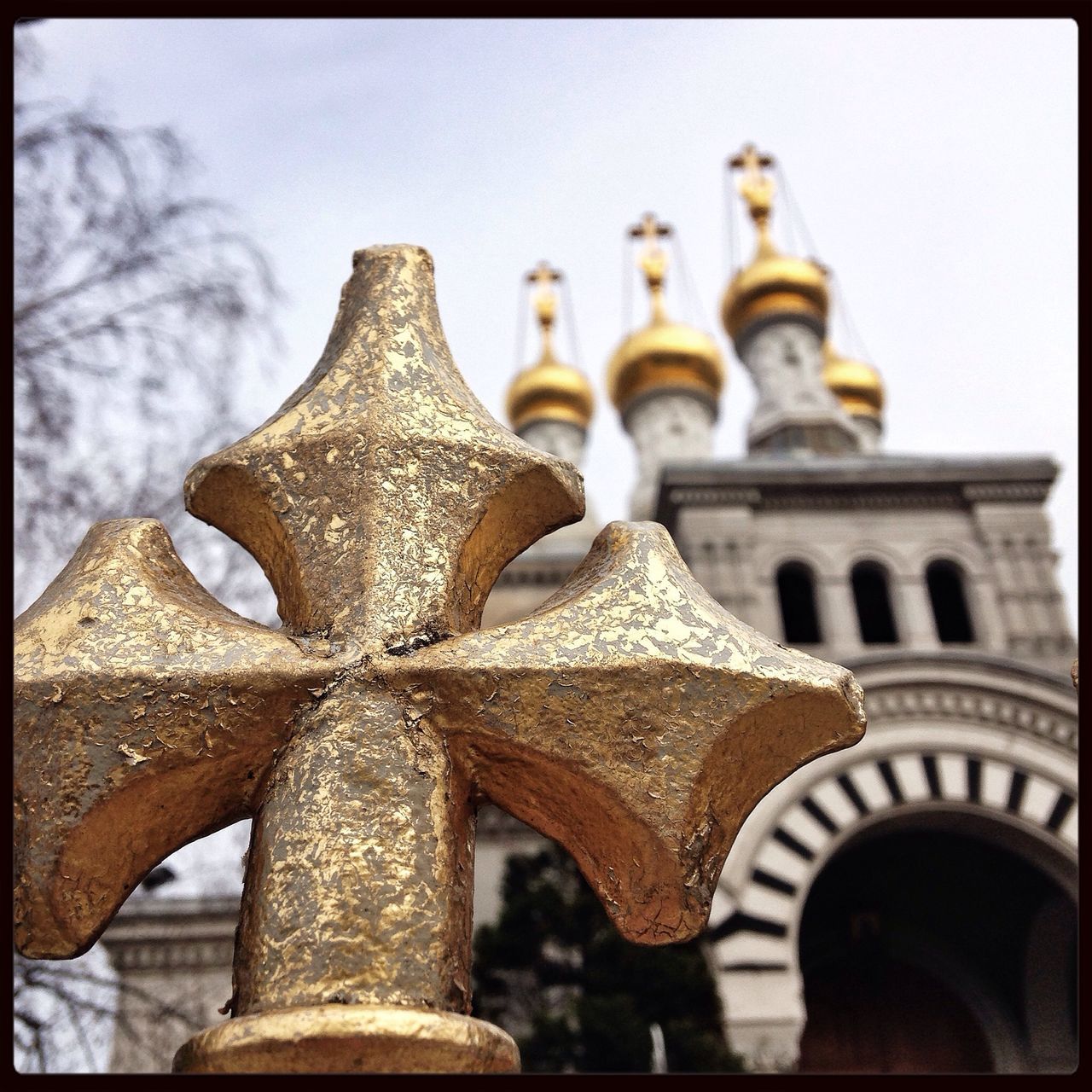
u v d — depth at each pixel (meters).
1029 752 20.75
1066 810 20.31
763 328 34.56
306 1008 0.93
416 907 1.02
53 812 1.08
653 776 1.11
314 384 1.31
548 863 18.70
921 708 21.11
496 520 1.26
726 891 19.33
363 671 1.12
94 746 1.09
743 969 18.73
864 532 25.84
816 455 30.47
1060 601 25.19
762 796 1.16
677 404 37.12
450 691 1.12
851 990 25.56
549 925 17.58
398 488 1.21
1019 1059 23.80
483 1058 0.95
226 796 1.12
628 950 17.09
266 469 1.24
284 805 1.05
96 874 1.10
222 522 1.29
